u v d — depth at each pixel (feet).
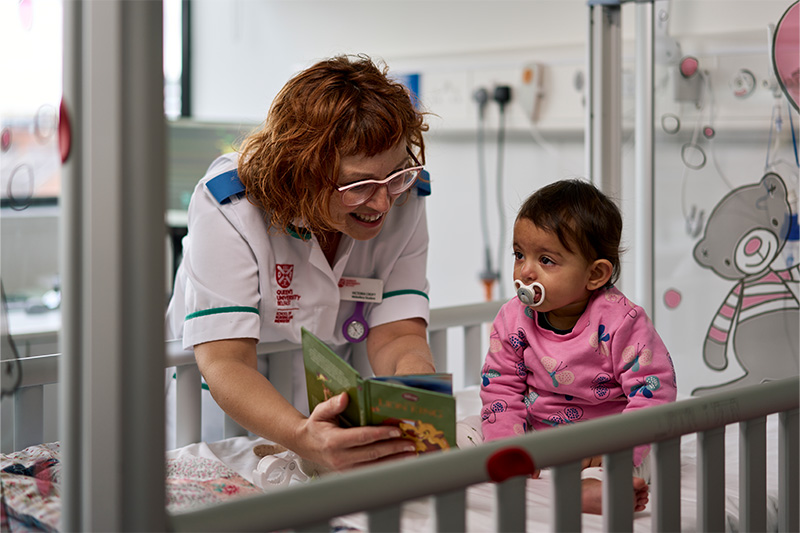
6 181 3.16
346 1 10.56
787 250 5.48
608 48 5.90
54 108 2.97
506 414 4.29
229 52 11.99
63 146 2.24
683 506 3.68
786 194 5.47
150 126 2.20
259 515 2.28
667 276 6.13
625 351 4.02
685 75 5.95
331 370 3.32
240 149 4.46
